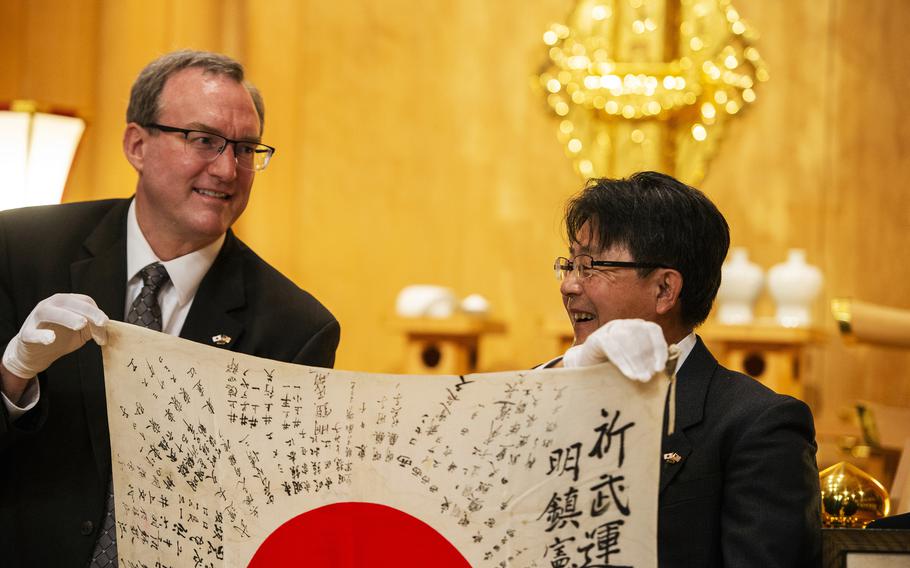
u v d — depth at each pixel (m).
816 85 12.45
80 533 4.11
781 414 3.65
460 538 3.29
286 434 3.44
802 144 12.43
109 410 3.54
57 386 4.23
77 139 7.54
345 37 12.87
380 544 3.35
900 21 12.43
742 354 10.73
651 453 3.22
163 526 3.49
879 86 12.43
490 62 12.79
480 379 3.34
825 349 12.33
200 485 3.47
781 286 11.08
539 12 12.73
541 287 12.62
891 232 12.40
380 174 12.78
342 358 12.66
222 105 4.47
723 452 3.69
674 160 12.38
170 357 3.52
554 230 12.61
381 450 3.38
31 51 11.25
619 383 3.24
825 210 12.41
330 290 12.70
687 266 3.84
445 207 12.77
